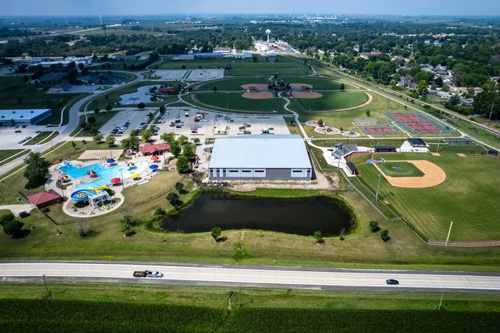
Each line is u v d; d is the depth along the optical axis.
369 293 69.94
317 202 107.69
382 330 61.97
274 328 62.25
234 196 111.62
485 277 74.00
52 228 93.06
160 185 116.44
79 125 178.12
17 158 138.25
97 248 84.62
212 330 61.97
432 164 131.00
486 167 127.94
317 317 64.25
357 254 82.62
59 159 136.75
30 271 76.44
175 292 70.25
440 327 62.38
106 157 138.25
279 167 117.25
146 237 89.06
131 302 67.50
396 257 81.62
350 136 160.88
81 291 70.50
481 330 61.81
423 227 93.12
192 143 151.12
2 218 91.19
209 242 86.75
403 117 187.88
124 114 194.25
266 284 72.25
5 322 63.78
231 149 126.06
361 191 112.50
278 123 178.38
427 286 71.56
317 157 138.25
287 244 86.12
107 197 105.38
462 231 91.19
